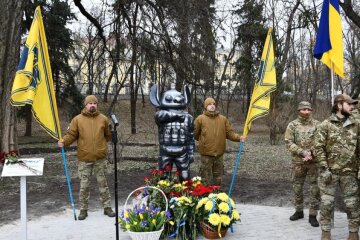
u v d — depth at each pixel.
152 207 5.10
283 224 5.83
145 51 12.98
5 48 9.90
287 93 28.73
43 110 5.84
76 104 21.34
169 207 5.27
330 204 4.83
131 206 7.05
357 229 4.83
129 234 5.00
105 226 5.85
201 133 6.47
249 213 6.51
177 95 6.02
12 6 9.88
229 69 32.41
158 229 4.90
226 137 6.60
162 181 5.63
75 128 6.20
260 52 23.36
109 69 17.08
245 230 5.54
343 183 4.83
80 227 5.82
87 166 6.27
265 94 6.17
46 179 9.79
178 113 6.01
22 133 26.06
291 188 8.64
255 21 19.45
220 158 6.59
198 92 15.09
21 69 5.45
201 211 5.18
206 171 6.54
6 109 10.04
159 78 13.19
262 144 19.53
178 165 6.09
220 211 5.18
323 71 29.72
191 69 12.93
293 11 16.03
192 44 12.70
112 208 6.88
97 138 6.21
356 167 4.82
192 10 12.38
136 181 9.66
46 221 6.18
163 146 6.05
